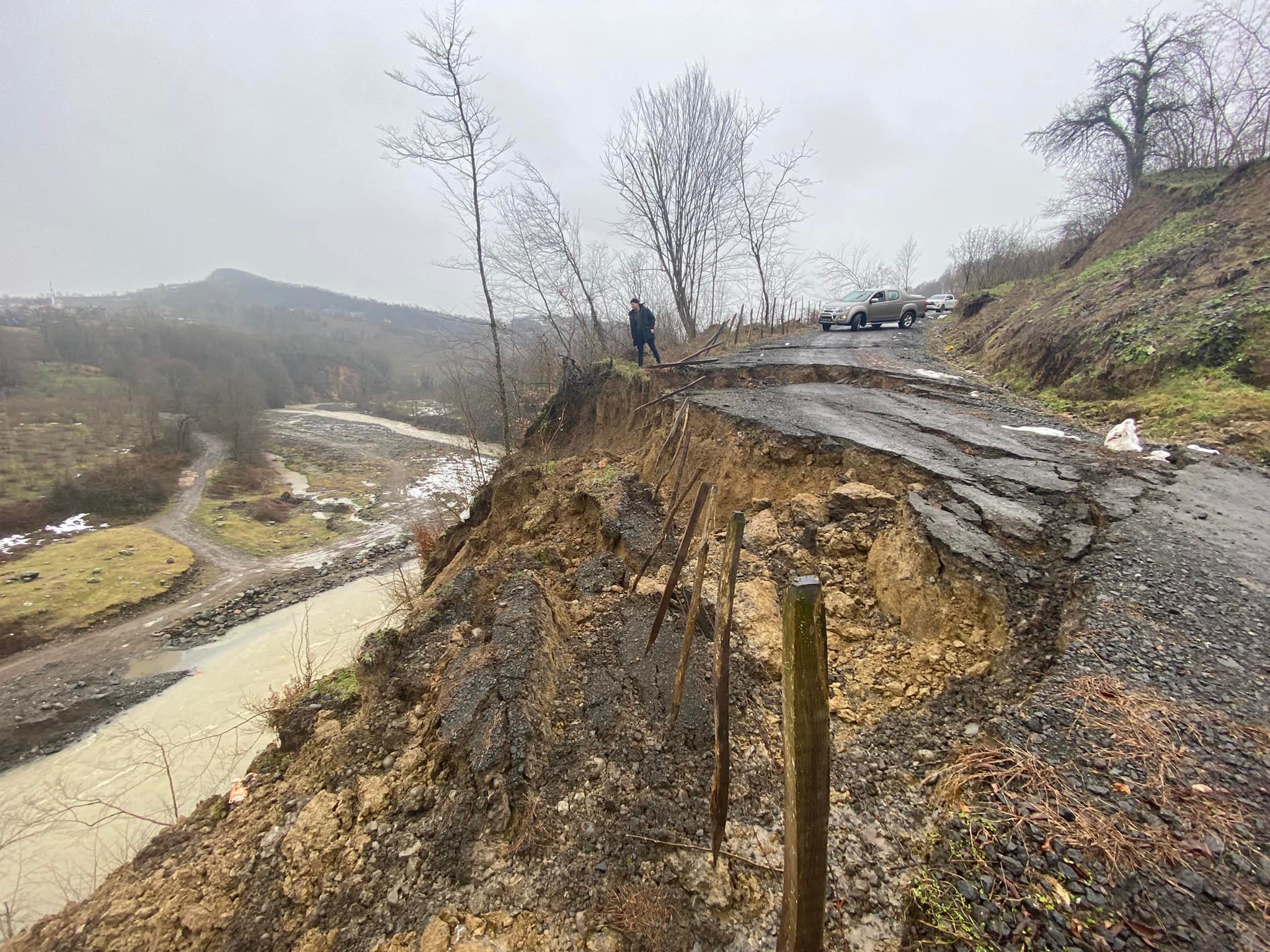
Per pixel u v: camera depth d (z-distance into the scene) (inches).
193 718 510.0
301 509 1289.4
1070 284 491.5
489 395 848.9
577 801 106.6
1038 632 128.5
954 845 86.3
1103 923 71.3
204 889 102.7
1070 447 235.0
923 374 411.5
